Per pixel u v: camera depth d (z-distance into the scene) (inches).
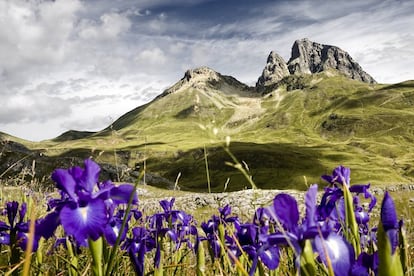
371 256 86.7
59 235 180.9
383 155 7165.4
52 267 153.9
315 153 6122.1
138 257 129.8
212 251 171.9
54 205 104.3
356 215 144.0
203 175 4672.7
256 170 4805.6
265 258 115.3
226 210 179.3
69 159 1290.6
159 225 176.2
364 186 132.0
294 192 986.1
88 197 99.9
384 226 76.7
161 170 5428.2
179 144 7347.4
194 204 1018.7
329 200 116.3
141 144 7052.2
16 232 122.0
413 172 5152.6
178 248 182.1
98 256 99.3
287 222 87.8
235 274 143.8
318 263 112.5
